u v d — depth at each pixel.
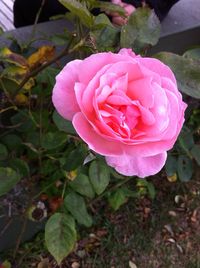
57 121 0.28
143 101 0.18
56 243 0.32
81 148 0.30
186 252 0.51
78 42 0.25
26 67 0.29
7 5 0.68
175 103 0.19
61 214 0.34
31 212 0.36
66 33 0.34
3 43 0.36
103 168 0.35
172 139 0.19
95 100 0.18
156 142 0.18
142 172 0.19
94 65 0.19
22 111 0.34
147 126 0.18
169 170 0.48
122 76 0.18
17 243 0.41
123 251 0.49
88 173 0.37
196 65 0.24
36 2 0.47
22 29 0.38
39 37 0.37
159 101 0.18
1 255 0.44
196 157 0.46
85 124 0.18
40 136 0.33
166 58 0.24
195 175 0.59
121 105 0.18
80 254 0.48
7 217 0.39
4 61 0.30
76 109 0.19
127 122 0.18
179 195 0.56
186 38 0.47
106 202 0.52
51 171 0.37
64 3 0.21
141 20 0.26
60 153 0.35
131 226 0.52
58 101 0.19
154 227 0.52
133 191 0.49
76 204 0.36
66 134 0.31
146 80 0.18
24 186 0.37
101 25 0.23
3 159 0.34
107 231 0.50
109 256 0.48
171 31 0.45
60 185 0.37
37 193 0.38
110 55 0.19
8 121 0.37
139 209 0.53
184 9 0.49
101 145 0.18
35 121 0.34
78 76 0.19
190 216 0.55
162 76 0.20
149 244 0.51
